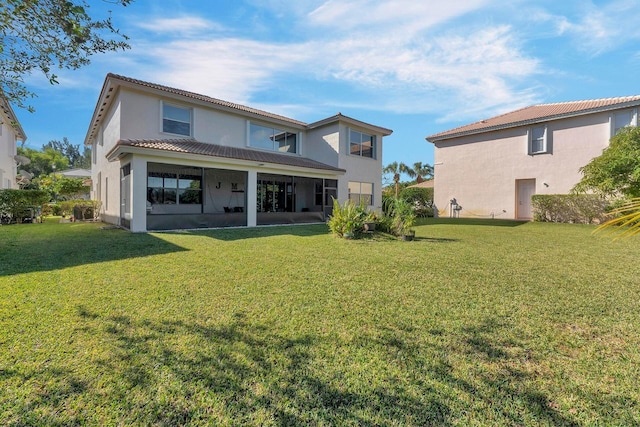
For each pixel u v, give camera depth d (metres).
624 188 10.84
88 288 4.07
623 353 2.58
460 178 20.52
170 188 14.55
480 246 7.95
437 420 1.82
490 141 19.03
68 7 3.83
